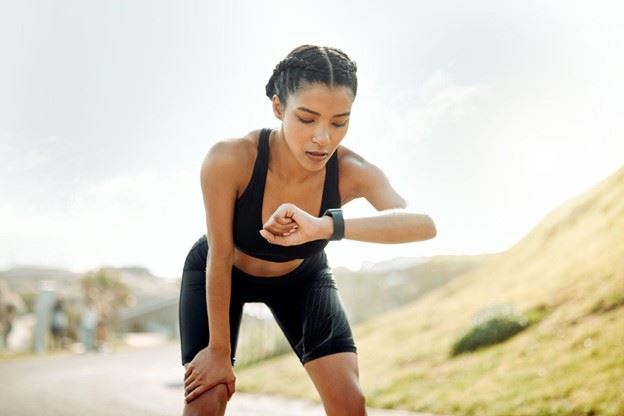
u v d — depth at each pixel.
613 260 9.49
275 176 2.49
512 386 7.46
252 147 2.47
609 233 10.26
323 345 2.64
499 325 9.13
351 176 2.57
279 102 2.37
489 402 7.18
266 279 2.78
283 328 2.92
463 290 12.19
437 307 11.93
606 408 6.22
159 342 32.69
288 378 10.63
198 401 2.41
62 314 24.81
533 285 10.45
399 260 14.95
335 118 2.23
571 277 9.84
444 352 9.48
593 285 9.21
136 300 37.09
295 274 2.78
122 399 9.55
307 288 2.81
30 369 15.43
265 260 2.68
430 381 8.55
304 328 2.73
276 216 2.12
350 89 2.22
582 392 6.71
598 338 7.81
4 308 24.08
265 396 9.77
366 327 12.44
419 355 9.70
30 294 29.73
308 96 2.19
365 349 10.86
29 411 8.32
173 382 12.16
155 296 37.62
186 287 2.68
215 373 2.43
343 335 2.65
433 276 14.55
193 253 2.71
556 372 7.41
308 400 9.19
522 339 8.75
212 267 2.45
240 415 8.01
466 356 9.02
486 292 11.44
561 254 10.88
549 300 9.50
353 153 2.62
